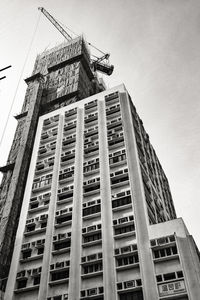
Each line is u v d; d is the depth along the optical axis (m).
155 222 44.44
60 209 47.53
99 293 35.41
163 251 36.19
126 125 56.31
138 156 50.16
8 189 58.53
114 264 36.94
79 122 62.25
